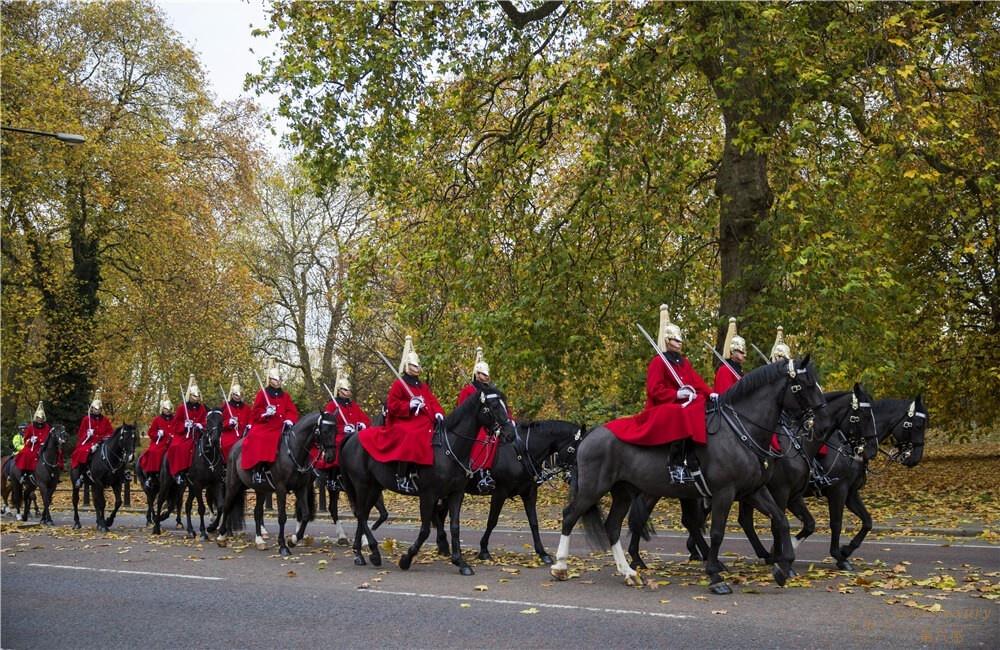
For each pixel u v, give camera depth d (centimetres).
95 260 3822
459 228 2180
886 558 1345
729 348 1295
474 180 2233
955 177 1953
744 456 1096
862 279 1775
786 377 1099
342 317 4134
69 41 3544
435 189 2234
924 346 2423
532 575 1255
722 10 1786
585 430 1484
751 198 2009
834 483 1251
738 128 1855
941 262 2316
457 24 2162
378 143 2150
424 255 2178
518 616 970
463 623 945
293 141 2117
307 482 1609
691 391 1112
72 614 1048
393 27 2112
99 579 1298
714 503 1102
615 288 2150
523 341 2133
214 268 3884
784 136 1828
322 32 2073
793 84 1817
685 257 2238
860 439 1247
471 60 2208
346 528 2100
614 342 2262
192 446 1900
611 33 1845
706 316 2138
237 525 1730
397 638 891
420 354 2320
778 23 1805
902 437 1330
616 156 1925
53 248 3706
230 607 1063
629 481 1154
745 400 1124
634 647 828
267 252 4369
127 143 3512
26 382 3625
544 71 1964
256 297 4122
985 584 1093
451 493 1323
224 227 4109
